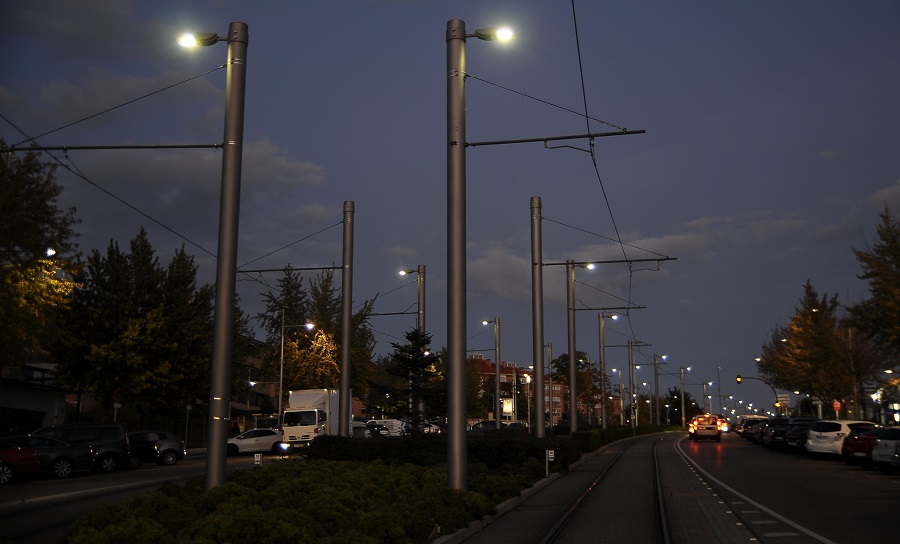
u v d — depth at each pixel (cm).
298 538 1027
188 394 4784
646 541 1362
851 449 3128
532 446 2861
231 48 1542
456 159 1805
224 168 1512
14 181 2650
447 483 1742
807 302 5597
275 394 7988
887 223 3350
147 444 3550
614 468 3284
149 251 4475
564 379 8219
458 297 1786
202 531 1011
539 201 3488
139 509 1137
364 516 1191
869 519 1583
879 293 3350
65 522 1584
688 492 2181
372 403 5078
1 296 2658
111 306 4312
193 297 4656
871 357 4866
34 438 2888
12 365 2970
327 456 2802
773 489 2241
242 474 1670
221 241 1492
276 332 7638
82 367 4303
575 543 1344
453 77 1819
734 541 1327
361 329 6325
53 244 2823
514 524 1609
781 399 8938
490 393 10062
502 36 1748
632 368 8788
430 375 3631
